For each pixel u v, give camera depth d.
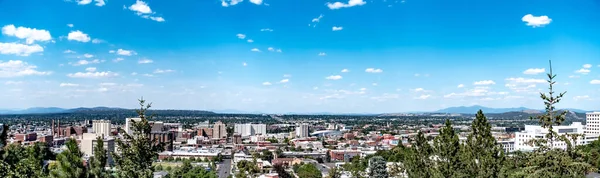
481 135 81.12
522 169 51.53
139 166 67.12
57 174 59.28
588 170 48.25
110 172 65.75
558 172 48.50
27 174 62.38
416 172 96.88
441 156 87.19
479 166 77.31
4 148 58.91
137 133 67.44
